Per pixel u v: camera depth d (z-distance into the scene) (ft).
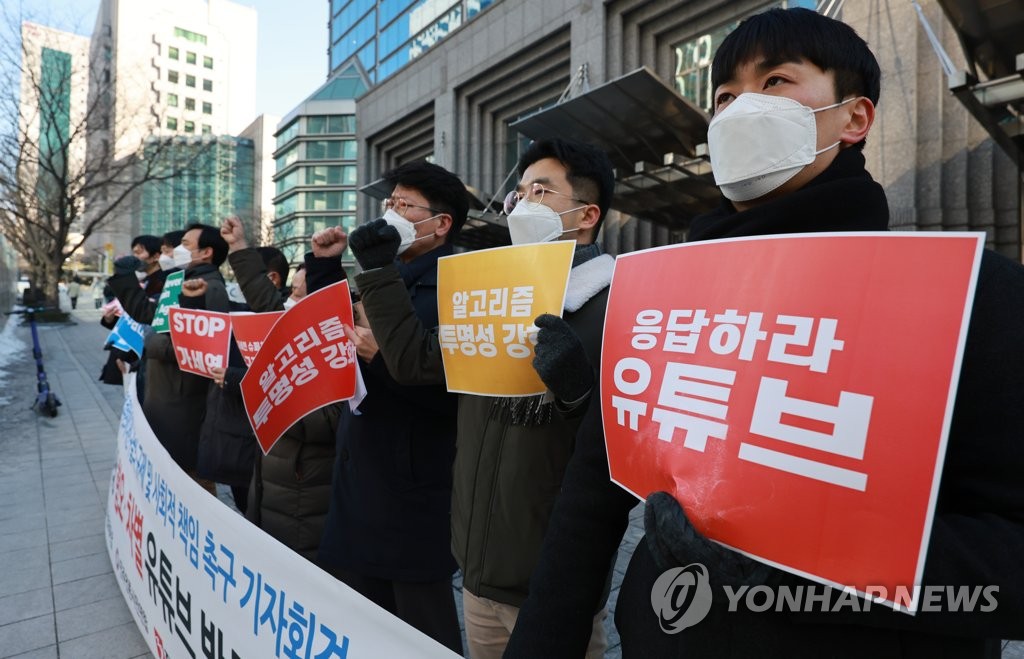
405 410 5.83
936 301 1.95
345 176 143.54
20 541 11.32
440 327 4.77
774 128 2.91
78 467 16.12
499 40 45.34
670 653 2.55
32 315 28.04
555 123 28.25
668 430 2.48
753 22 3.11
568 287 4.56
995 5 15.70
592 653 4.40
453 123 50.96
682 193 28.02
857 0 22.94
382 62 80.18
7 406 24.27
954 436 2.14
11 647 7.97
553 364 3.48
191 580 5.94
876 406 1.97
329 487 7.59
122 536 9.21
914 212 21.35
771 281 2.31
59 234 64.49
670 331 2.61
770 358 2.23
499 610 4.54
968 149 20.59
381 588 6.23
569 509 3.03
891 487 1.90
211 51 208.95
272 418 6.68
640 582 2.89
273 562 4.66
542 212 5.07
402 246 6.54
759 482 2.16
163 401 10.99
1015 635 1.92
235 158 150.30
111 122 64.08
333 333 6.07
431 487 5.83
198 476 9.57
